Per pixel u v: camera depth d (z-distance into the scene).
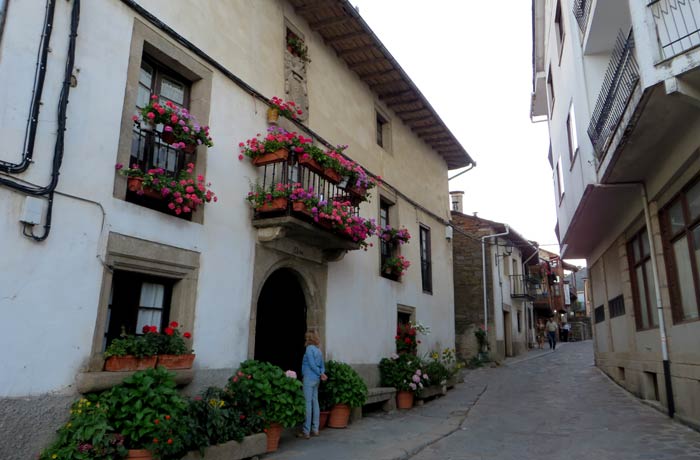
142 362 5.10
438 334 13.32
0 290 4.16
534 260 29.84
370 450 6.37
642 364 10.18
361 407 8.74
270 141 7.04
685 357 7.77
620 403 10.17
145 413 4.62
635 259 10.64
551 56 13.57
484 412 9.66
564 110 11.95
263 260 7.24
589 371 15.66
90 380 4.64
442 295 13.91
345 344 9.12
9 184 4.28
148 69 6.16
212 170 6.57
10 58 4.45
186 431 4.79
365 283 10.09
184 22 6.43
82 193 4.90
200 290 6.14
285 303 8.59
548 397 11.38
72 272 4.72
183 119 5.88
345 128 10.00
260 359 7.79
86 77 5.07
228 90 7.03
